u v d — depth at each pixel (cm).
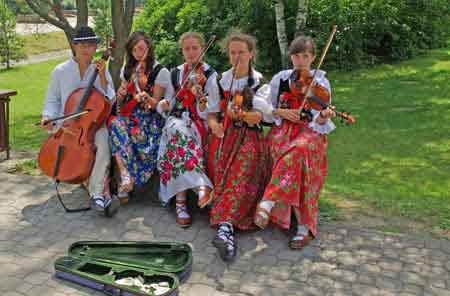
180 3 1270
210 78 414
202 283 321
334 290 315
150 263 330
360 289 316
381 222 405
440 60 1252
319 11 1150
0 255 348
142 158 424
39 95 1136
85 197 447
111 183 440
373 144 632
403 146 622
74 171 395
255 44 385
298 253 358
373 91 955
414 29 1333
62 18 557
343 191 472
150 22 1284
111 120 420
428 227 397
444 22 1402
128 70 426
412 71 1133
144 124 424
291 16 1149
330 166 552
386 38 1261
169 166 398
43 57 1784
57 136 405
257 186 390
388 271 336
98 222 401
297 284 321
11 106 988
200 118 416
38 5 551
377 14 1204
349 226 397
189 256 335
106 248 354
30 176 494
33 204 430
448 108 805
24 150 592
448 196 461
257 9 1155
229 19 1173
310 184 365
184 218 395
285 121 386
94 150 407
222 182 381
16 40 1603
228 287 317
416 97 891
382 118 757
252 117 374
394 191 475
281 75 391
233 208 375
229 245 350
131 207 427
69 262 328
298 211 370
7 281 318
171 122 407
